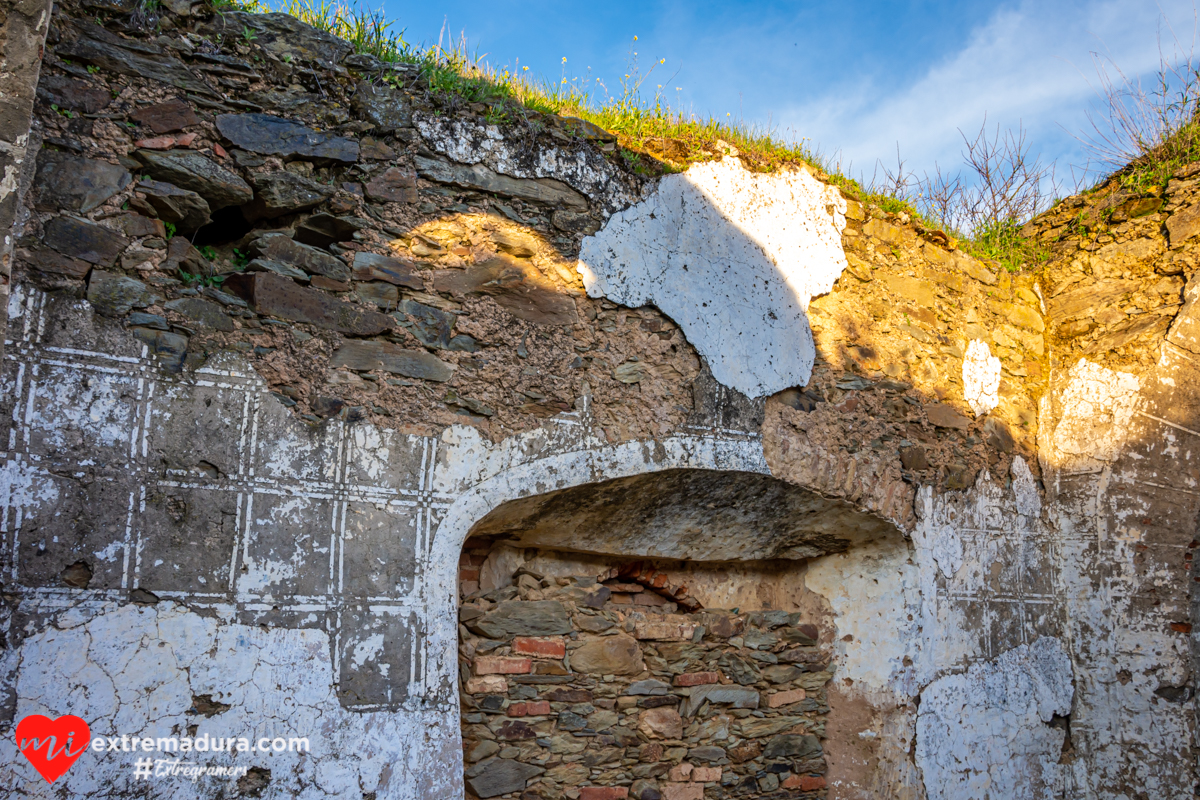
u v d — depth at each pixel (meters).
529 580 3.72
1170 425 4.56
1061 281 5.10
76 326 2.54
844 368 4.16
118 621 2.48
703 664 4.05
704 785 3.92
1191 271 4.65
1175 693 4.32
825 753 4.24
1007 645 4.43
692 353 3.71
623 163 3.68
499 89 3.56
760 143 4.29
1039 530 4.73
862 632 4.24
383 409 3.00
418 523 2.98
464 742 3.38
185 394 2.68
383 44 3.41
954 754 4.07
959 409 4.54
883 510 4.11
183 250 2.77
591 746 3.67
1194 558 4.43
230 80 2.91
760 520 4.10
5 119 2.15
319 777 2.65
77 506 2.47
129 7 2.75
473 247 3.28
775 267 4.04
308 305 2.93
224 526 2.67
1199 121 4.87
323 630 2.76
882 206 4.55
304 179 2.98
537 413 3.29
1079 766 4.54
